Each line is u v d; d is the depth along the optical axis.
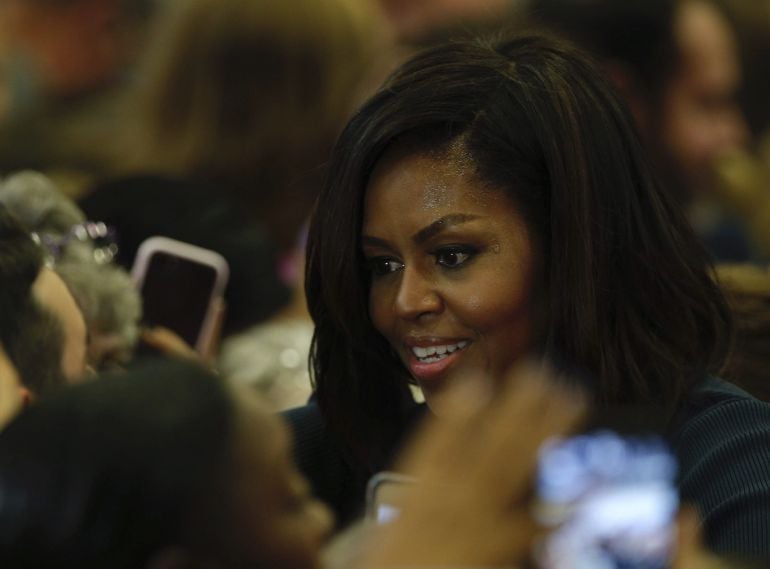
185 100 11.73
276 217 11.35
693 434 6.83
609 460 4.59
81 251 7.81
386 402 7.39
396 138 6.77
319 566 4.49
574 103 6.87
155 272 8.73
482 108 6.77
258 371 9.06
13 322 6.43
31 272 6.52
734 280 8.33
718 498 6.61
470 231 6.72
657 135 12.55
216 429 4.35
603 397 6.81
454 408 4.70
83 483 4.24
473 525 4.35
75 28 13.80
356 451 7.36
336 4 11.74
